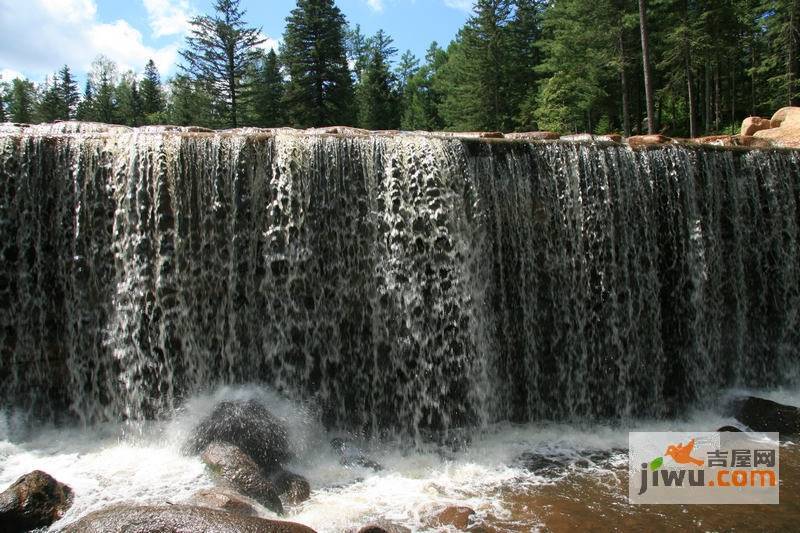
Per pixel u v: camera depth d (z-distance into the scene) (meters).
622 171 10.30
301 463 7.86
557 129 34.47
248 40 44.88
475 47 42.44
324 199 8.93
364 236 9.05
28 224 8.62
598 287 10.12
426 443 8.83
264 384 8.86
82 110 61.41
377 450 8.61
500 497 7.09
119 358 8.65
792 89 29.38
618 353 10.18
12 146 8.57
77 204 8.64
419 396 9.06
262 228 8.82
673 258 10.58
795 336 11.52
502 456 8.47
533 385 9.88
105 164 8.69
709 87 29.62
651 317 10.38
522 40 43.94
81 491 6.69
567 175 10.02
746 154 11.30
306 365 8.92
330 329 8.99
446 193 9.27
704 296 10.70
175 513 4.98
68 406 8.73
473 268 9.42
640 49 30.09
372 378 9.08
